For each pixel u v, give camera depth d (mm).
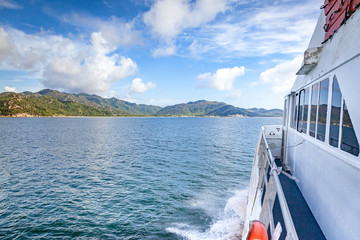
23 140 56094
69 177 24219
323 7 5660
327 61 4988
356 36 3469
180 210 16266
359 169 3207
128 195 19203
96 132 80125
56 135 68875
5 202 17906
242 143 48469
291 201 6906
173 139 57125
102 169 27328
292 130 9461
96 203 17703
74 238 13281
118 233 13688
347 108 3754
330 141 4645
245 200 17609
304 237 4996
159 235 13328
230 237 12672
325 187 4902
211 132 77938
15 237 13344
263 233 2199
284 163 10781
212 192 19531
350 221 3570
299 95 8414
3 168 27984
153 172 25828
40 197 18906
